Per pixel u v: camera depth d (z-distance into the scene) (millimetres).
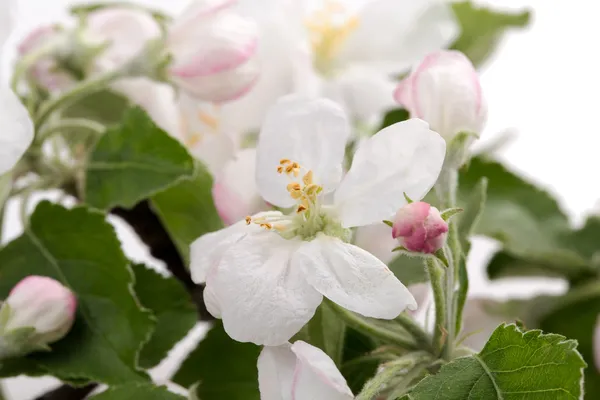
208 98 407
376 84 437
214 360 394
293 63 420
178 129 426
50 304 377
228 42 399
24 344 377
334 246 356
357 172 360
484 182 391
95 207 397
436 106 372
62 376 379
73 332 384
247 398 392
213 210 401
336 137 366
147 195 393
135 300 383
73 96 408
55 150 426
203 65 400
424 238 347
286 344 351
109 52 425
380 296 348
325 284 350
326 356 343
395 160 356
